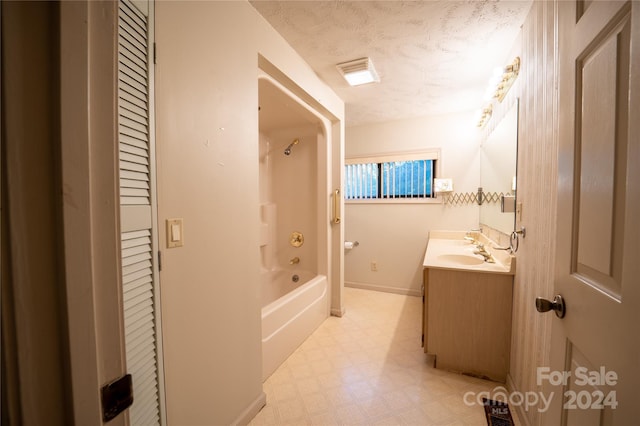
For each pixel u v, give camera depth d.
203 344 1.11
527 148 1.39
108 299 0.34
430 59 1.89
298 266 3.00
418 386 1.65
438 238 3.13
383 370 1.81
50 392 0.30
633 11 0.46
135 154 0.83
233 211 1.26
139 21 0.84
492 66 1.98
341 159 2.63
